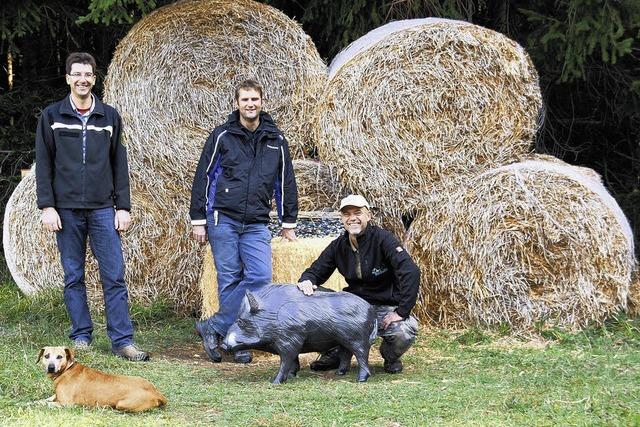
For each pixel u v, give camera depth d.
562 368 6.29
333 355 6.58
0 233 10.98
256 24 8.96
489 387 5.83
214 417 5.14
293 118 9.02
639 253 10.45
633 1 9.00
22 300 8.45
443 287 7.99
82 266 7.09
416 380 6.14
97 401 5.21
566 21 9.61
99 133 6.93
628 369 6.25
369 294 6.50
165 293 8.68
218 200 6.99
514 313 7.80
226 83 8.90
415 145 8.27
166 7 8.98
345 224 6.31
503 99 8.36
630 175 11.73
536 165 7.97
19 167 11.42
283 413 5.21
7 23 10.25
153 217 8.66
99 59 11.95
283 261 7.29
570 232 7.70
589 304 7.70
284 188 7.22
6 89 12.13
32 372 5.93
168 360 7.02
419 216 8.27
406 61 8.28
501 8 11.19
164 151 8.66
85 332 7.08
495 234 7.81
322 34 11.27
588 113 11.71
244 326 6.05
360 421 5.04
